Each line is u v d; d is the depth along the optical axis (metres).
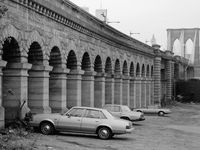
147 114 46.75
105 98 41.34
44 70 24.36
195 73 119.31
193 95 85.56
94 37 34.53
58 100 27.62
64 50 27.69
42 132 20.23
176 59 88.88
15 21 20.64
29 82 24.48
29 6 22.00
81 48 31.27
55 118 20.20
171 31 131.12
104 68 38.56
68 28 28.38
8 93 21.66
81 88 33.97
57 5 26.30
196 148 20.33
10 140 16.88
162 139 23.47
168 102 75.12
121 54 45.69
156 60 67.31
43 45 24.20
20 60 21.69
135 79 53.03
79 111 20.42
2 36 19.33
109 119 20.14
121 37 45.25
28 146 15.63
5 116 21.52
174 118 44.19
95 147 17.44
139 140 21.77
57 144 17.30
